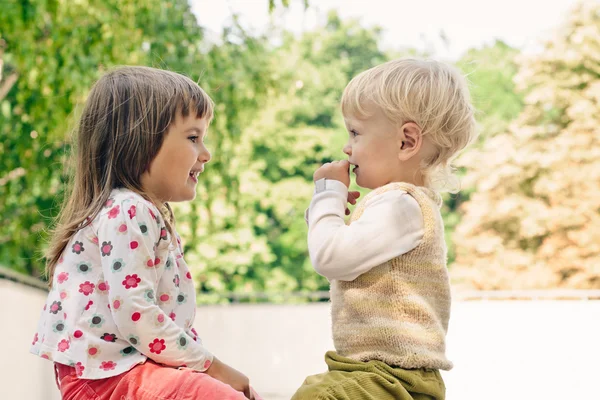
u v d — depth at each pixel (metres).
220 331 6.82
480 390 5.40
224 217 11.32
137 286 1.72
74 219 1.84
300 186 12.80
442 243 1.85
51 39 5.33
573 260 10.12
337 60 13.73
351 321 1.78
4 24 5.05
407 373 1.70
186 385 1.67
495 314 5.50
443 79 1.89
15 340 4.32
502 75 12.22
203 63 6.19
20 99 5.57
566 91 10.98
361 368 1.71
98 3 5.34
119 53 5.42
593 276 10.01
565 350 5.37
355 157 1.91
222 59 6.46
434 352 1.75
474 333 5.48
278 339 6.77
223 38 6.63
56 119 5.30
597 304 5.38
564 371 5.34
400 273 1.77
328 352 1.80
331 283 1.88
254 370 6.72
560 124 11.09
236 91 6.65
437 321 1.79
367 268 1.76
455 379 5.43
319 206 1.86
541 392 5.34
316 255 1.79
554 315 5.42
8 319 4.14
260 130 12.66
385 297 1.76
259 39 7.89
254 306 6.86
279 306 6.84
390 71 1.89
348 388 1.67
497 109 11.77
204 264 11.55
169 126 1.85
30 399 4.67
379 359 1.72
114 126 1.85
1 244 7.48
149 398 1.67
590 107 10.64
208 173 6.82
